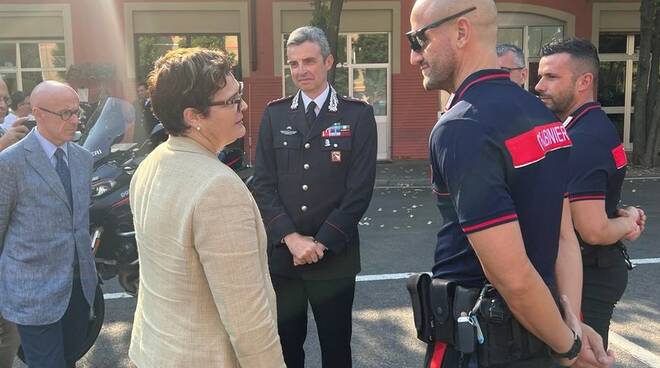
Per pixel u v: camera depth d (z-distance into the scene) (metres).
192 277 1.56
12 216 2.70
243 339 1.53
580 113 2.34
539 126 1.53
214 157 1.67
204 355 1.57
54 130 2.71
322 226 2.67
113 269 4.15
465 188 1.44
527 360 1.58
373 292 4.86
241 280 1.52
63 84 2.80
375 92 13.20
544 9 13.23
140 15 12.63
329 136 2.72
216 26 12.77
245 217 1.55
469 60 1.62
